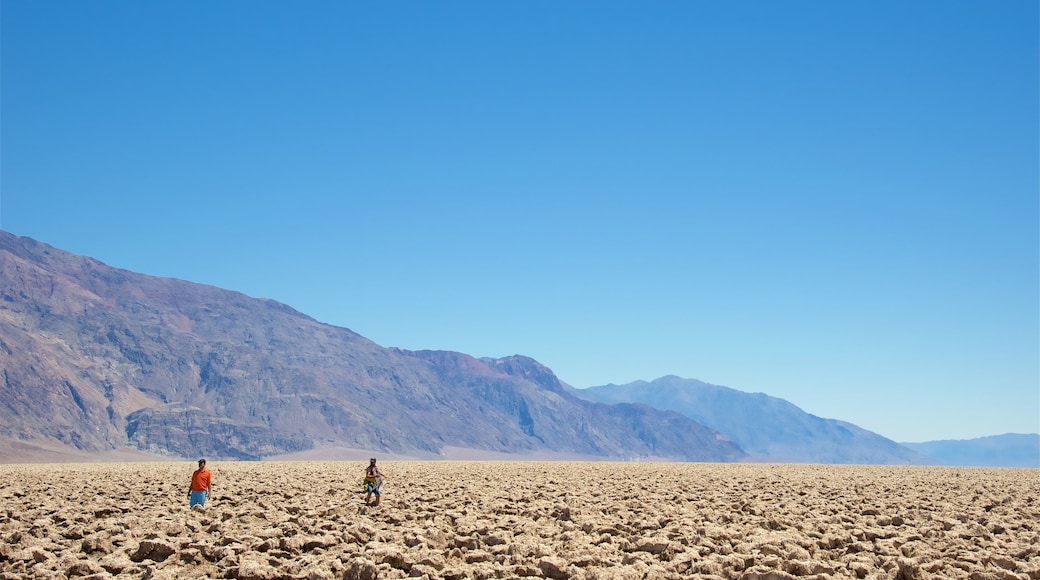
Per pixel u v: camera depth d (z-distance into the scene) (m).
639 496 35.44
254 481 44.75
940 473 64.19
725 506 30.98
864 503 33.19
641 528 24.36
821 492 39.00
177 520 24.73
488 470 62.91
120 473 57.84
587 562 18.86
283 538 21.92
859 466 86.31
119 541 21.89
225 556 19.44
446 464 82.94
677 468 74.00
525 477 50.28
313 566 18.31
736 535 22.58
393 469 64.81
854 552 21.20
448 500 32.81
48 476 52.75
